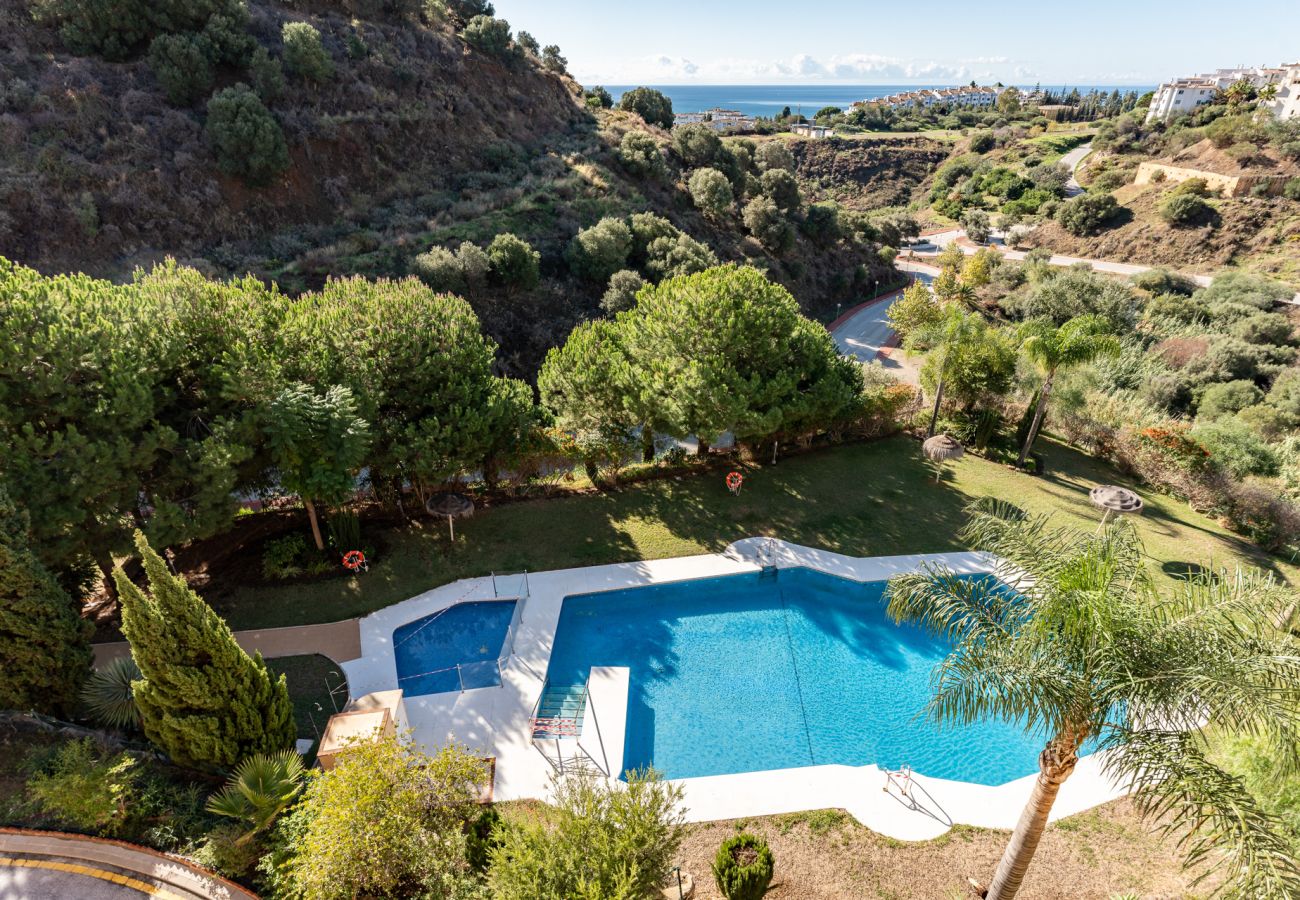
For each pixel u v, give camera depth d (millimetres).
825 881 11805
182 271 18828
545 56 74188
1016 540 9922
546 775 14156
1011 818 13125
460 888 9938
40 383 14625
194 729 11703
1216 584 9086
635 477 26328
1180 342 50562
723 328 22562
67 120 36656
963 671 9039
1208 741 12086
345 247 40094
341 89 47656
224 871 10977
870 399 28641
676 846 9859
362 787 10414
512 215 47719
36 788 11281
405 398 20750
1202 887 11219
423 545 21828
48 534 14664
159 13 42188
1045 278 61375
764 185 65000
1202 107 101188
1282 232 69625
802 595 20672
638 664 17891
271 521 22375
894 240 76438
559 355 25359
